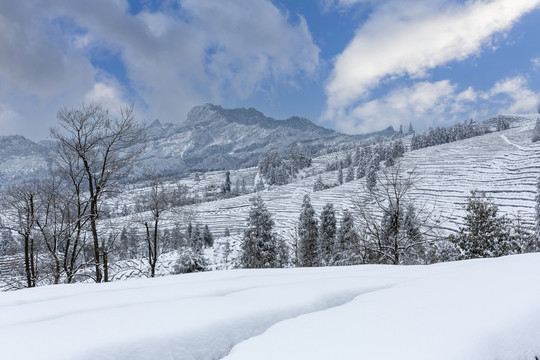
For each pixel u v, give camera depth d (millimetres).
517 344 1733
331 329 1886
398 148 137500
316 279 3254
